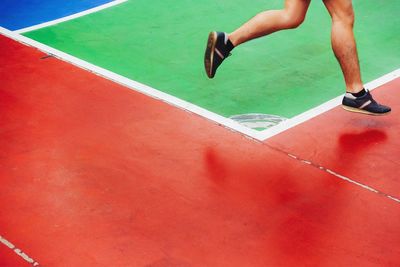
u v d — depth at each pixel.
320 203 5.84
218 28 8.23
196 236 5.58
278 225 5.66
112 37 8.07
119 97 7.01
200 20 8.40
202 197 5.89
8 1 8.95
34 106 6.89
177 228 5.64
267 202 5.85
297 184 6.01
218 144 6.41
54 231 5.61
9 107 6.88
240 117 6.75
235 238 5.56
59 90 7.12
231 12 8.57
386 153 6.32
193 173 6.11
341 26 6.50
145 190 5.96
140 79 7.30
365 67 7.47
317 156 6.28
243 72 7.41
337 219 5.71
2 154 6.31
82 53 7.75
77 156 6.30
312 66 7.51
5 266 5.36
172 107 6.87
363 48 7.80
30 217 5.72
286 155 6.29
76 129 6.60
